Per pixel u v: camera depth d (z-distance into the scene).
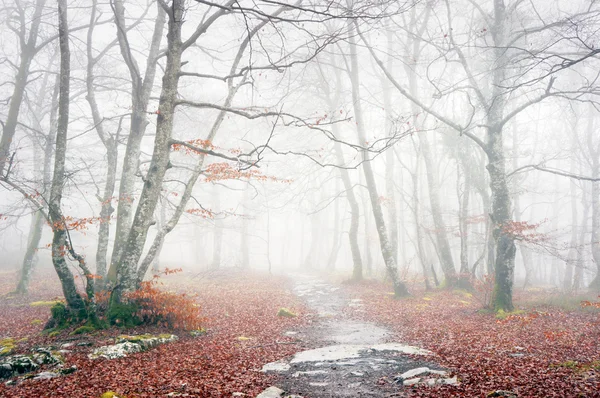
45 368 8.57
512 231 15.81
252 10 9.31
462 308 17.05
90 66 17.25
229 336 12.42
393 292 22.33
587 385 6.66
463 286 22.16
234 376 8.26
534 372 7.71
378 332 13.41
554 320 13.82
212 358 9.68
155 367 8.80
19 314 15.92
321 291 24.34
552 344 10.34
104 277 16.50
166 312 12.32
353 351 10.44
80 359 9.28
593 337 11.06
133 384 7.60
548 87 13.31
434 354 9.76
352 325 14.72
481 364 8.54
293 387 7.64
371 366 8.99
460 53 16.92
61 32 12.97
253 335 12.76
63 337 11.20
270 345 11.34
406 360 9.38
